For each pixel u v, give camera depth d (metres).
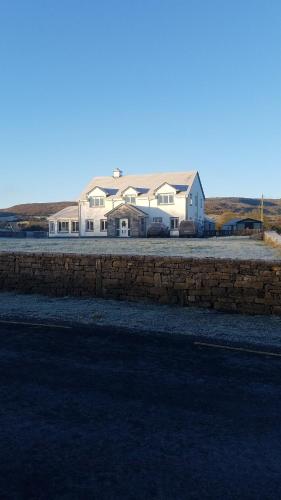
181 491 3.36
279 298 10.04
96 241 44.66
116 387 5.52
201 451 3.97
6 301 11.69
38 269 12.78
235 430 4.39
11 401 5.06
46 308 10.68
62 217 66.56
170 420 4.60
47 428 4.39
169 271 11.17
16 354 6.93
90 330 8.57
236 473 3.62
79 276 12.27
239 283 10.38
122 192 63.97
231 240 45.34
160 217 62.62
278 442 4.16
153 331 8.48
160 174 69.31
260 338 7.99
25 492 3.31
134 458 3.83
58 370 6.17
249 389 5.49
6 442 4.09
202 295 10.81
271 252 25.75
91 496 3.27
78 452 3.92
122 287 11.74
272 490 3.40
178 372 6.11
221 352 7.11
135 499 3.25
